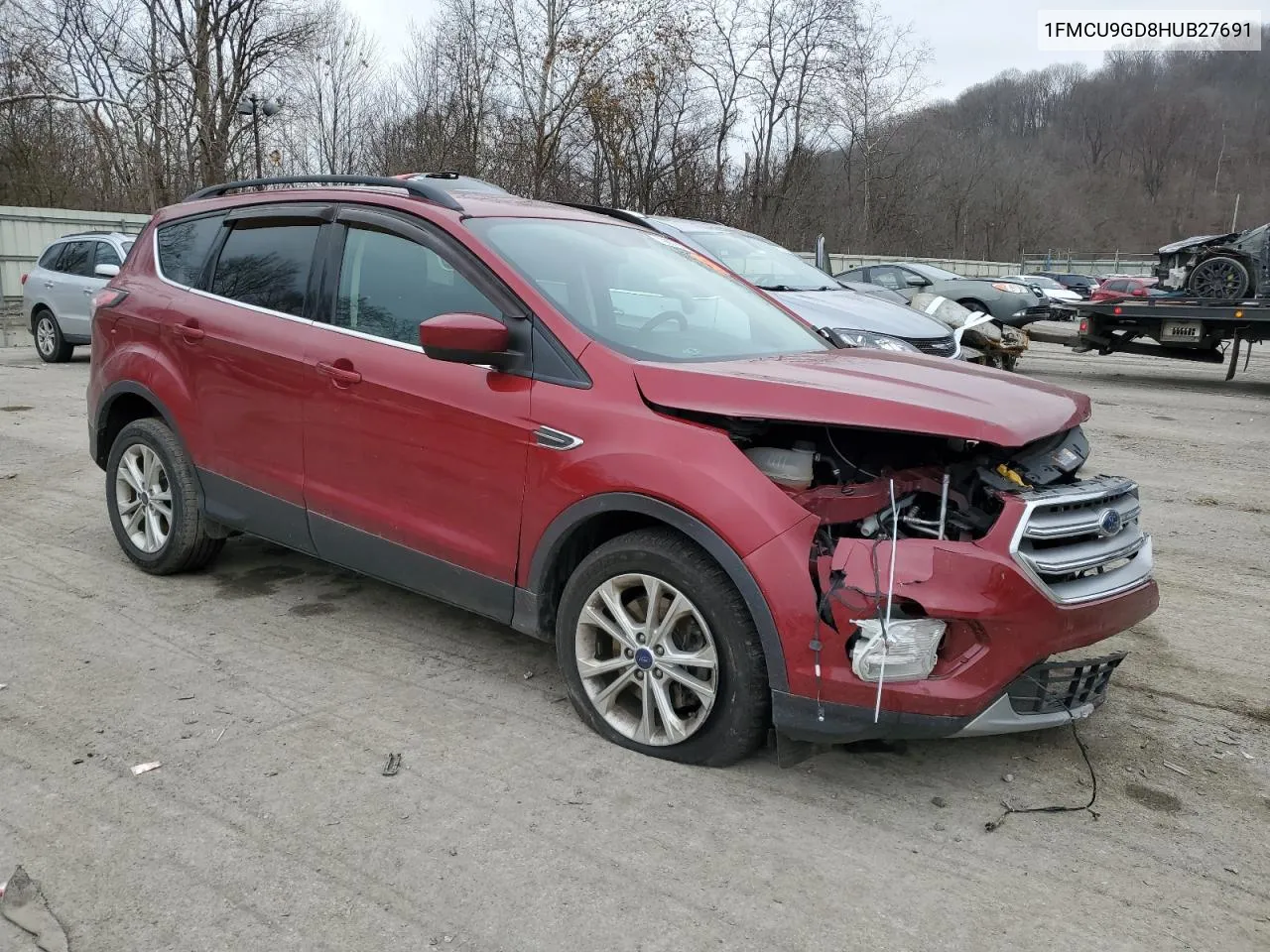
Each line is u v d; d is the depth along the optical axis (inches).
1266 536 237.0
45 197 1177.4
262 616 174.7
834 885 103.6
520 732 134.4
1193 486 287.7
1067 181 3107.8
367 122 1141.7
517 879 103.0
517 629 139.0
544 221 160.4
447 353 130.7
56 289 538.9
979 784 124.6
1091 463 317.7
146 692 143.7
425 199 156.6
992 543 112.2
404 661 157.0
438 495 143.2
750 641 117.2
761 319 165.5
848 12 1363.2
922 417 112.3
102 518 234.4
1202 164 3292.3
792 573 112.9
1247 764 131.2
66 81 1062.4
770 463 118.5
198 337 175.9
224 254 180.5
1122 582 122.5
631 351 133.6
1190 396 490.6
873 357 148.9
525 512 133.3
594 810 115.8
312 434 158.6
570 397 130.4
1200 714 145.1
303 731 133.4
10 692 142.5
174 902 98.0
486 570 139.2
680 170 911.0
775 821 114.7
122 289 195.6
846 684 111.5
